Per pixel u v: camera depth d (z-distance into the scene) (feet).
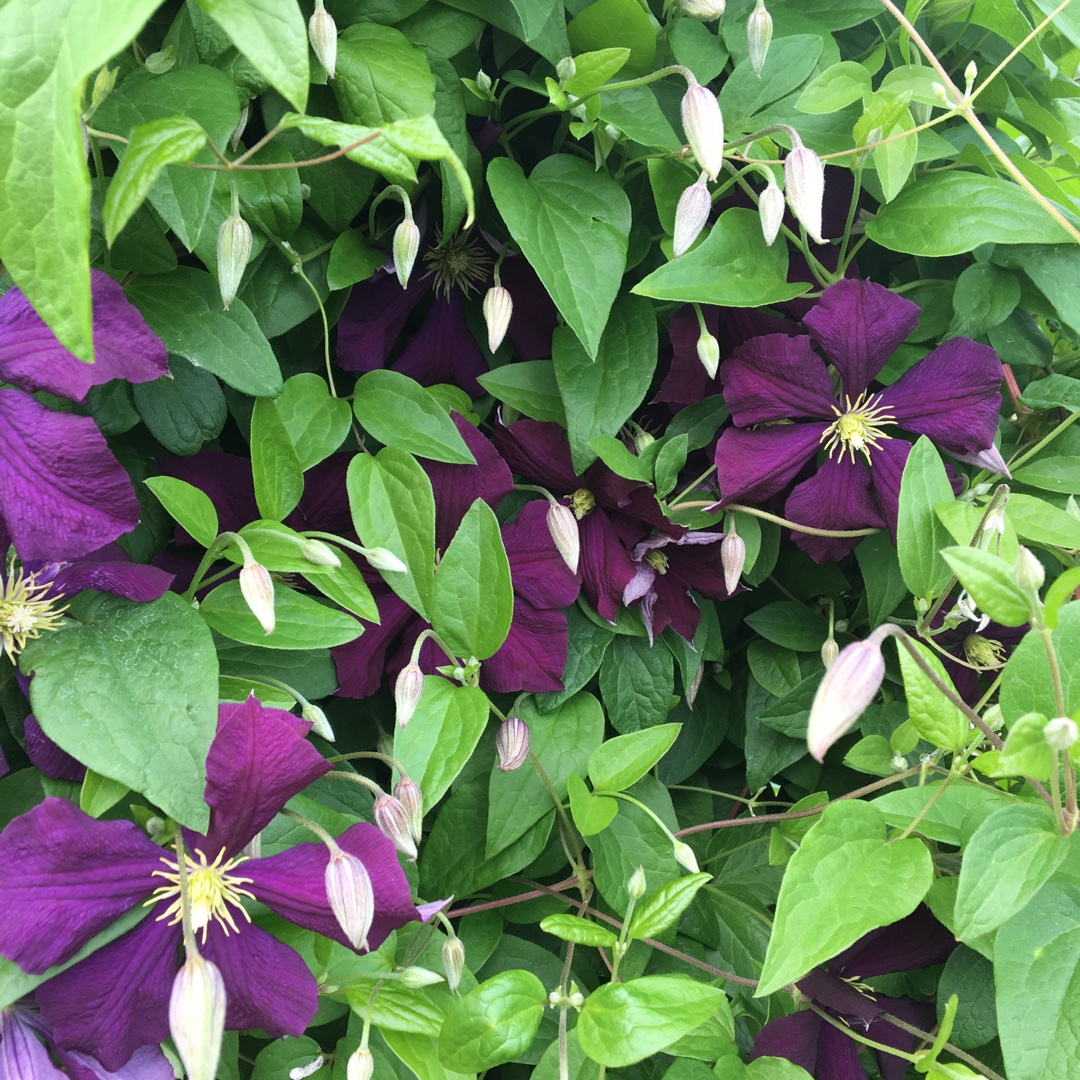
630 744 1.27
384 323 1.37
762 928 1.44
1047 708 1.03
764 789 1.59
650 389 1.50
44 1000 0.99
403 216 1.36
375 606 1.17
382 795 1.12
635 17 1.28
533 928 1.46
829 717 0.85
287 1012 1.07
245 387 1.15
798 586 1.53
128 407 1.20
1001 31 1.46
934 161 1.48
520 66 1.39
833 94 1.29
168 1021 1.01
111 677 0.99
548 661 1.31
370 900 1.03
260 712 1.00
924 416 1.38
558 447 1.37
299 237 1.28
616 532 1.38
